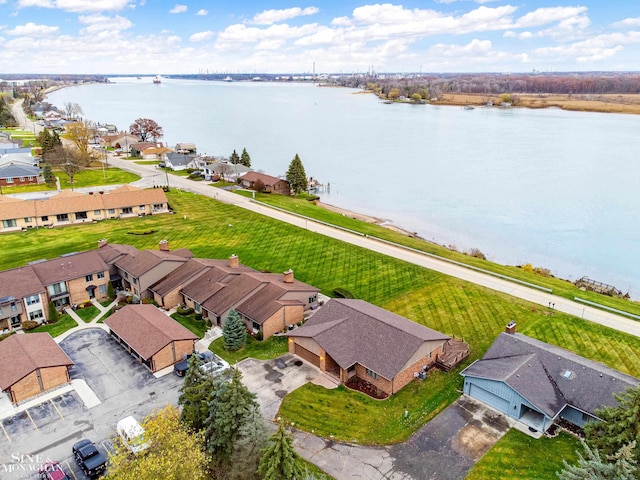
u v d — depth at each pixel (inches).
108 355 1908.2
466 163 6200.8
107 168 5378.9
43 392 1676.9
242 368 1814.7
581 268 3110.2
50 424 1525.6
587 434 1325.0
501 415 1567.4
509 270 2775.6
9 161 4776.1
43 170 4894.2
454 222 3951.8
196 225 3420.3
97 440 1451.8
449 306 2285.9
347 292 2380.7
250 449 1266.0
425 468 1353.3
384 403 1624.0
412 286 2496.3
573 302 2321.6
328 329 1825.8
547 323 2114.9
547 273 2908.5
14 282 2133.4
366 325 1847.9
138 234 3228.3
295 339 1881.2
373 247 3024.1
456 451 1414.9
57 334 2064.5
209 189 4461.1
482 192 4827.8
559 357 1632.6
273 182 4456.2
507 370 1592.0
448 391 1694.1
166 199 3777.1
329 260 2832.2
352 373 1769.2
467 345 1934.1
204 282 2300.7
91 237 3179.1
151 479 1111.0
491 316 2186.3
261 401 1624.0
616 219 4008.4
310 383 1726.1
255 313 2046.0
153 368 1795.0
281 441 1179.3
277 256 2883.9
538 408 1462.8
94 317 2217.0
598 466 1056.2
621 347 1925.4
